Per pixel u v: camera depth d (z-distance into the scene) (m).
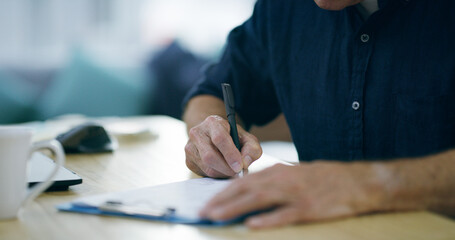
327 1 1.04
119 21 4.72
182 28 4.79
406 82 1.14
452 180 0.70
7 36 4.34
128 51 4.62
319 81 1.28
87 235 0.61
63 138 1.24
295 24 1.34
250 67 1.47
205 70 1.54
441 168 0.71
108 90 3.62
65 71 3.71
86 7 4.60
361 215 0.68
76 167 1.07
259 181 0.67
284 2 1.37
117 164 1.10
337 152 1.27
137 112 3.71
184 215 0.66
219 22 4.84
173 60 3.83
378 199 0.68
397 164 0.72
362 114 1.21
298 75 1.33
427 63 1.12
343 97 1.24
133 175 0.98
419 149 1.14
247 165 0.96
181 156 1.20
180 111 3.81
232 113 1.01
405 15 1.14
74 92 3.55
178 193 0.76
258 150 1.00
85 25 4.61
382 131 1.19
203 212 0.64
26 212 0.71
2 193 0.66
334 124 1.26
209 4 4.82
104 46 4.66
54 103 3.56
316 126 1.30
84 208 0.71
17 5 4.35
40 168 0.92
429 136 1.12
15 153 0.67
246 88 1.49
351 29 1.22
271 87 1.49
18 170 0.67
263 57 1.45
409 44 1.14
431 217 0.67
